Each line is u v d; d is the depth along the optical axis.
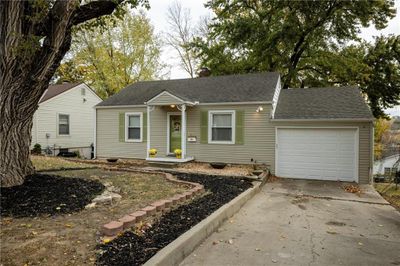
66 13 4.88
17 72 4.88
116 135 13.52
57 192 4.90
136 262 2.67
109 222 3.59
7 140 5.11
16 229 3.29
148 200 4.75
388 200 7.45
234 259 3.28
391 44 17.09
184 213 4.41
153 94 13.54
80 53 21.19
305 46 16.56
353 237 4.19
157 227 3.71
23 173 5.45
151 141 12.76
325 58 15.69
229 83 13.07
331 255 3.49
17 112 5.15
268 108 10.66
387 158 24.36
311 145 10.13
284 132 10.52
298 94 12.45
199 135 11.87
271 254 3.46
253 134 10.95
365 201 6.73
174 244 3.11
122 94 14.70
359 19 15.22
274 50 16.42
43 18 4.96
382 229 4.62
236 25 16.42
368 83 17.12
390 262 3.31
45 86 5.36
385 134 28.83
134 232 3.41
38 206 4.15
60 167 8.09
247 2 17.84
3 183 5.01
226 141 11.40
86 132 18.45
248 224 4.70
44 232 3.22
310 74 17.72
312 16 15.38
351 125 9.54
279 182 9.34
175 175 8.45
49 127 15.72
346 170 9.65
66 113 16.88
